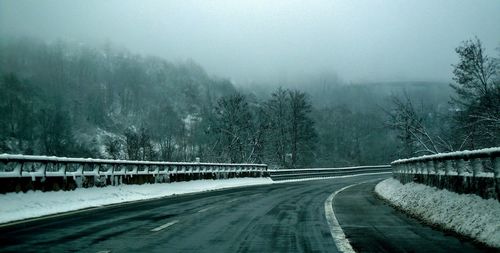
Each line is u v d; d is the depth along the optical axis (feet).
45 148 310.45
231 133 237.04
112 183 64.23
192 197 70.08
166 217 41.91
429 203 41.39
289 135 256.93
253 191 87.66
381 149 371.97
